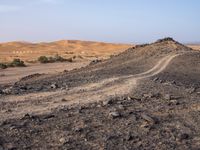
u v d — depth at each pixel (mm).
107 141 10547
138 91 19172
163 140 10805
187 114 13539
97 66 48125
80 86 22406
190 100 16219
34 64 85438
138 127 11836
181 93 18500
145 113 13516
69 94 18750
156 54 53406
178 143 10641
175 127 12016
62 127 11641
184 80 35656
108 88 20953
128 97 16766
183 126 12109
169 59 49000
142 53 54562
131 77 29188
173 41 62062
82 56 124125
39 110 14242
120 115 12852
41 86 22891
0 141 10336
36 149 9875
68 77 33219
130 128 11703
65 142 10320
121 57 53406
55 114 13336
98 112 13594
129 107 14539
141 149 10102
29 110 14273
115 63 48438
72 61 95125
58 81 28344
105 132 11273
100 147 10094
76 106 14953
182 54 52969
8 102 16188
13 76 57188
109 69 41781
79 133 11094
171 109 14234
